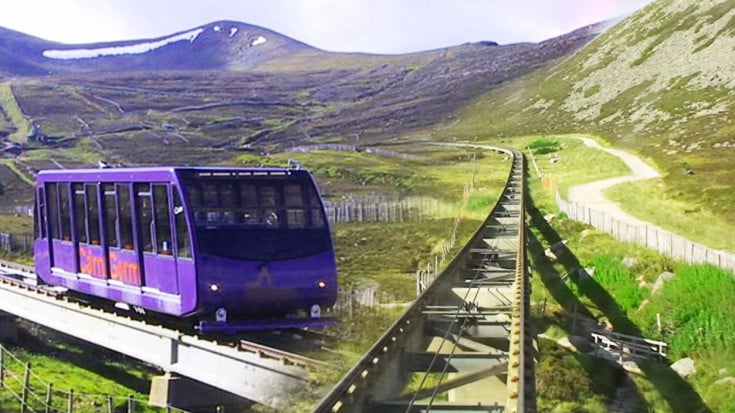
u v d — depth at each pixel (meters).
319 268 24.05
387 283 44.03
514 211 53.34
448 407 14.20
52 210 30.80
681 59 158.50
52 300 30.83
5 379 28.44
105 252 26.97
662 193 61.91
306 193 24.42
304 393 19.30
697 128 108.00
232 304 22.89
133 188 25.36
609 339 30.30
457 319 21.23
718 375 26.80
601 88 170.62
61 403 25.88
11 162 136.75
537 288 37.75
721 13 168.38
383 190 92.31
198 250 22.62
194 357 22.88
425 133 180.50
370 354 15.10
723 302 31.55
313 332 24.59
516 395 12.11
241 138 180.75
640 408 25.19
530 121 170.25
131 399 23.53
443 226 63.00
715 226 46.62
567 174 84.94
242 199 23.53
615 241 44.09
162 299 24.02
